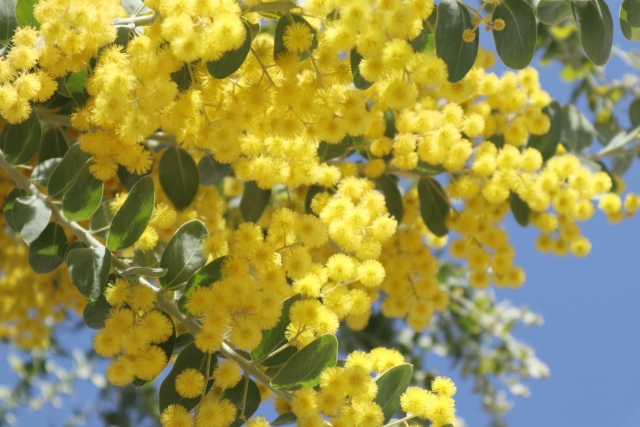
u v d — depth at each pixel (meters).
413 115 0.57
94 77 0.50
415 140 0.57
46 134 0.58
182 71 0.51
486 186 0.58
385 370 0.51
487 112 0.60
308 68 0.53
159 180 0.57
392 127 0.59
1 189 0.59
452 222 0.61
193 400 0.50
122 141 0.50
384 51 0.49
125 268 0.52
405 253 0.60
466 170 0.59
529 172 0.59
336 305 0.51
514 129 0.60
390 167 0.61
